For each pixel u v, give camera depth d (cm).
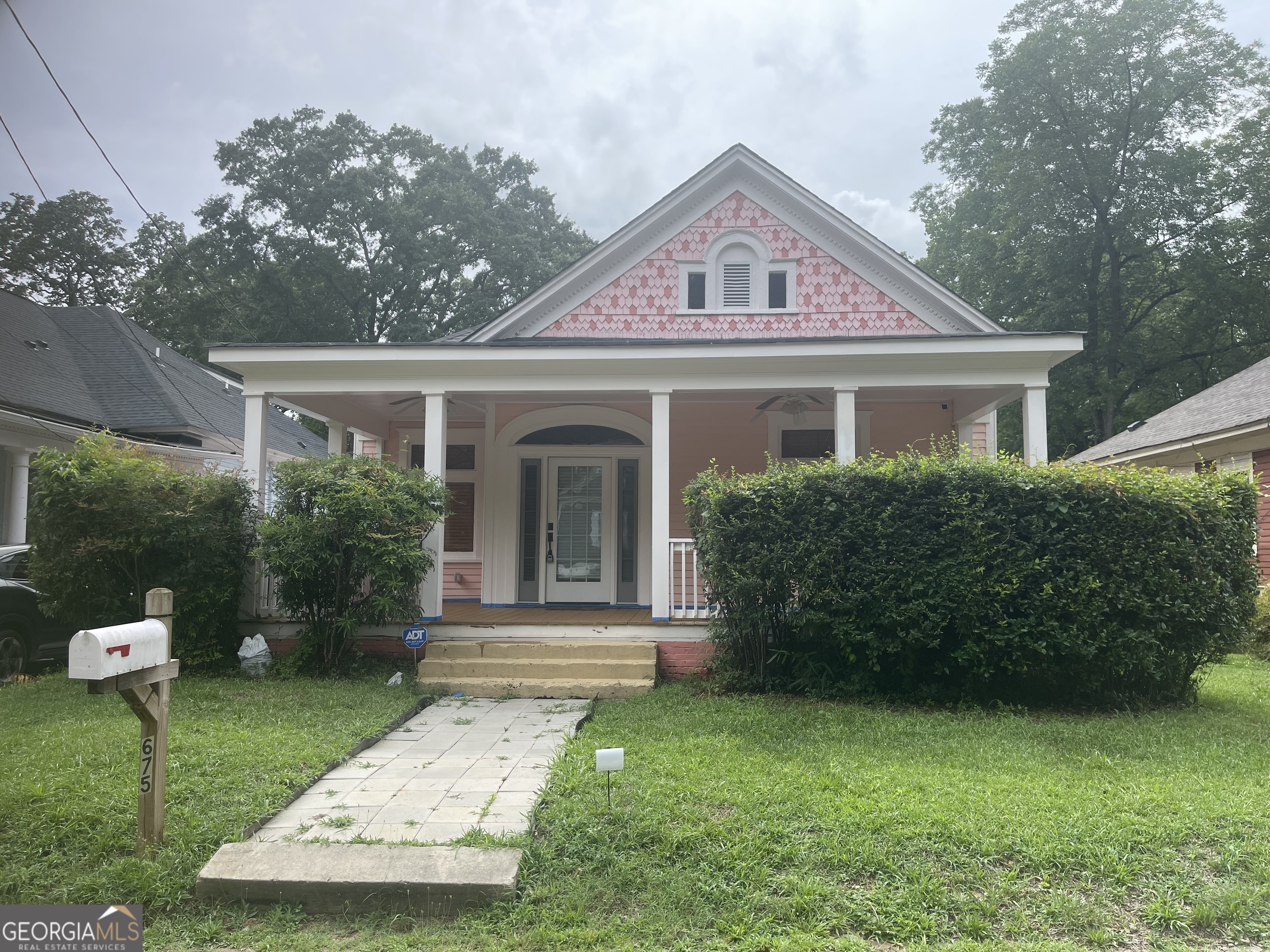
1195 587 754
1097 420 2802
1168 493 763
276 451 1991
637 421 1251
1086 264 2752
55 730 649
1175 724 684
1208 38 2606
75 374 1742
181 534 877
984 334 1013
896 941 348
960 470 778
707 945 346
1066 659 762
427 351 992
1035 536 757
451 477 1429
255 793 505
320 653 921
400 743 657
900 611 769
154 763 427
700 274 1188
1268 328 2608
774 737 639
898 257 1150
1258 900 367
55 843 436
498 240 3469
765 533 806
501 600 1247
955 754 587
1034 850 409
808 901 371
